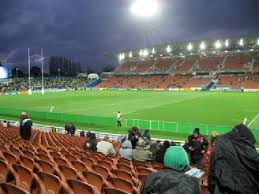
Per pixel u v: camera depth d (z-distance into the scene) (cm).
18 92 10594
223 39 11700
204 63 12644
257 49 12212
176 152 399
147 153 1273
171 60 13775
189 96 8256
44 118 4400
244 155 403
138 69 14025
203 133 3031
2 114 5022
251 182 399
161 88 11806
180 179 375
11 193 433
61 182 552
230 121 4150
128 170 980
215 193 417
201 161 1345
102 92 10594
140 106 5997
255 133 2809
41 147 1467
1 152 1041
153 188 379
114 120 3769
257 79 10725
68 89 12288
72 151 1488
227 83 10931
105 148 1513
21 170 662
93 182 712
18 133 2409
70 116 4141
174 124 3284
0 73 11356
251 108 5422
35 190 616
